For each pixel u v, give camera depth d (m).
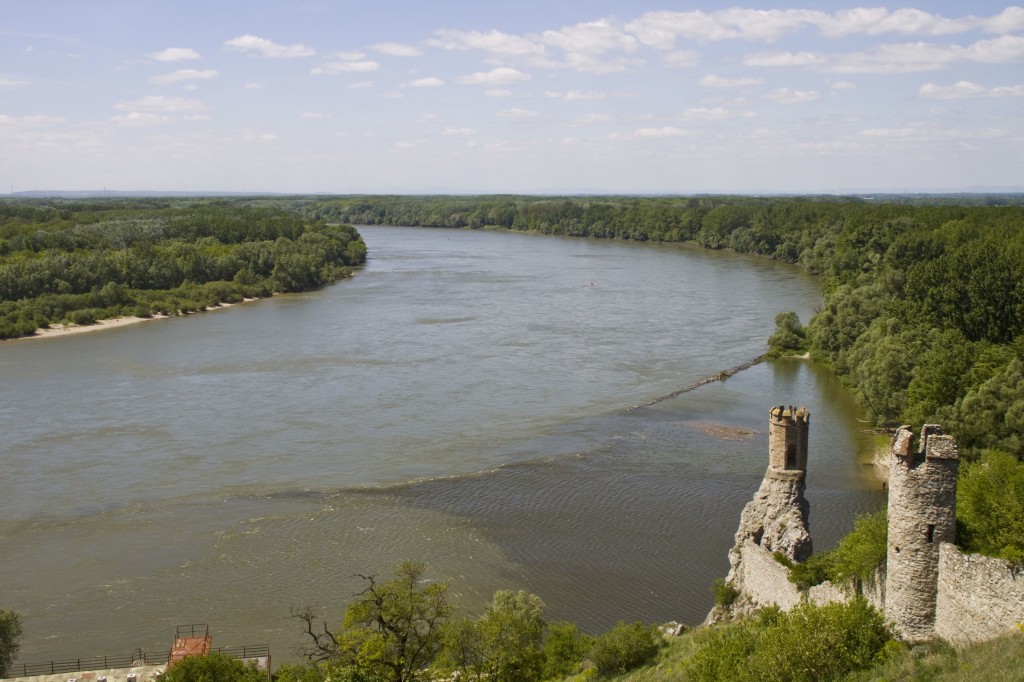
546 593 63.16
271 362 136.00
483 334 156.75
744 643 40.19
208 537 73.19
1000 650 32.88
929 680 33.19
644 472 87.19
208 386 121.31
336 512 78.12
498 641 48.88
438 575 66.00
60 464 90.56
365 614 46.19
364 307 191.12
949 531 37.25
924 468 37.06
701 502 79.25
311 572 66.81
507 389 118.81
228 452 94.06
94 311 175.25
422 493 82.38
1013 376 75.31
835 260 198.62
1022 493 39.69
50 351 146.75
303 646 56.22
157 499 81.31
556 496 81.19
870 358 103.81
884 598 39.62
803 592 44.16
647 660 48.28
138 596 63.56
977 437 72.50
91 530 74.81
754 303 191.88
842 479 83.50
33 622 60.19
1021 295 104.44
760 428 101.56
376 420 105.12
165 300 189.50
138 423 104.31
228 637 57.75
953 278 114.44
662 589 63.25
